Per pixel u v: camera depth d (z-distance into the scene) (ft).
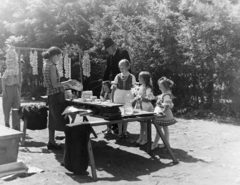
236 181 12.42
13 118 19.25
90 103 15.60
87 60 22.49
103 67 40.52
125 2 41.68
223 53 29.35
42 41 49.62
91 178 12.87
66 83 17.10
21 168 13.21
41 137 21.49
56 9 50.11
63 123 17.03
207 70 30.73
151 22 32.89
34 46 51.42
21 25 53.88
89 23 45.39
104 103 15.55
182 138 20.62
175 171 13.89
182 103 33.63
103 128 24.85
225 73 29.01
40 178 12.52
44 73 17.17
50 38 48.65
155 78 34.32
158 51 33.40
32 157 15.97
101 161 15.70
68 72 22.90
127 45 35.06
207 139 20.30
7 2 65.62
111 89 21.06
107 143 19.74
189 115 30.48
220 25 28.73
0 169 12.69
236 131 23.00
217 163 15.10
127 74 19.80
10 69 19.70
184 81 33.58
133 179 12.80
